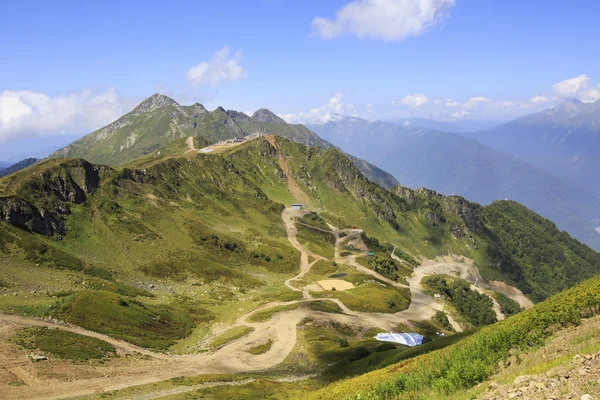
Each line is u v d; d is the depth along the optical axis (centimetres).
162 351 8625
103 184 18512
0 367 6106
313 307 12669
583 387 1791
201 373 7619
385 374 4016
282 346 9488
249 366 8269
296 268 19188
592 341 2452
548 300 3938
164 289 13600
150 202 19350
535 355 2631
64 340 7506
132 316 9662
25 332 7481
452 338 7069
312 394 4344
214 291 14388
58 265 12138
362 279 18000
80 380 6353
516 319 3716
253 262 18638
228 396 6191
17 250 11794
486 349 3066
